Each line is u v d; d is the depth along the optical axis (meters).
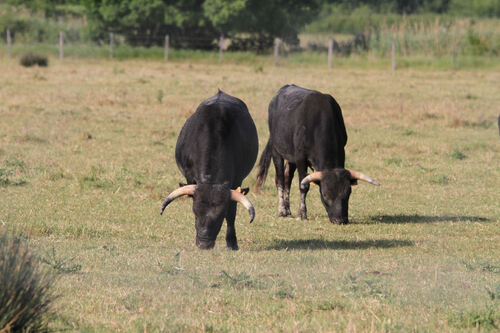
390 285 27.14
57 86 99.88
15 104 80.56
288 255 32.84
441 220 43.59
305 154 41.94
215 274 28.33
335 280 27.95
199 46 180.88
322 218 44.00
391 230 40.66
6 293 19.36
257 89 101.69
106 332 20.59
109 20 172.88
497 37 167.38
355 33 180.25
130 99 88.75
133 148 61.97
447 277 28.86
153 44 179.62
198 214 30.64
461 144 68.25
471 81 122.25
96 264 29.55
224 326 21.64
